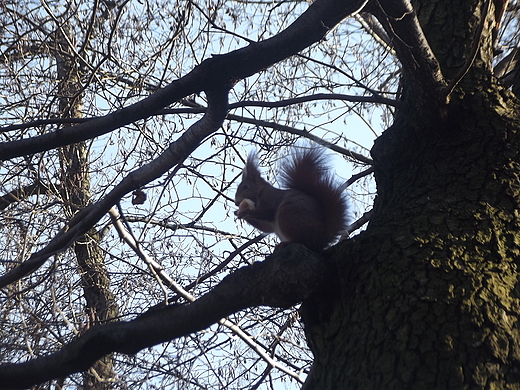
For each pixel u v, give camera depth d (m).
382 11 3.21
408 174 3.57
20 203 5.91
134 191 4.27
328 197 4.10
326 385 2.75
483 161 3.37
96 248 6.20
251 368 5.16
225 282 3.13
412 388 2.46
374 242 3.10
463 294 2.69
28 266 3.73
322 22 3.44
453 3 4.02
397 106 3.83
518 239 2.97
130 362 4.61
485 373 2.45
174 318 3.10
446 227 3.04
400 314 2.70
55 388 4.43
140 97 6.10
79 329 4.73
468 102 3.62
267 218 4.77
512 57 5.01
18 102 5.96
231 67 3.54
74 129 3.77
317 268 3.00
